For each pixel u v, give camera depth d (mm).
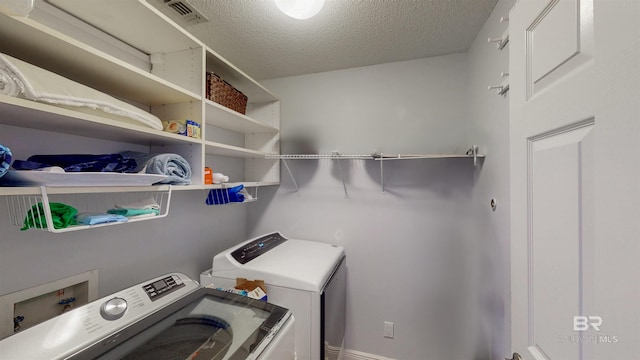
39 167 718
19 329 840
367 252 1864
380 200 1841
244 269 1308
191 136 1104
